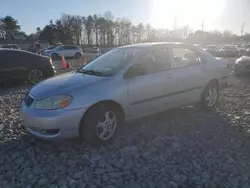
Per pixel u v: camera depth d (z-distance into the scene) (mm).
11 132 4297
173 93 4594
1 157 3508
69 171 3125
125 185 2844
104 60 4574
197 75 4984
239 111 5395
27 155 3547
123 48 4801
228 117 5000
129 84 3959
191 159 3389
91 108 3594
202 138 4023
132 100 4000
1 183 2932
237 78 10023
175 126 4500
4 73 8461
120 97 3832
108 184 2861
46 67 9445
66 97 3465
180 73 4676
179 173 3078
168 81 4465
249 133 4215
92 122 3592
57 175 3045
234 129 4395
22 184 2908
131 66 4086
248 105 5852
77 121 3492
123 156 3447
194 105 5676
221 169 3156
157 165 3242
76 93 3518
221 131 4297
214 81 5438
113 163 3281
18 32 70438
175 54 4789
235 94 7020
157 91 4312
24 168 3230
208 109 5422
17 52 8852
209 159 3387
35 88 3916
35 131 3623
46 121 3398
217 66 5426
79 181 2918
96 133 3646
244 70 10258
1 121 4871
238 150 3643
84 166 3227
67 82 3828
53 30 71062
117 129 3934
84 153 3539
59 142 3850
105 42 80500
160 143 3838
